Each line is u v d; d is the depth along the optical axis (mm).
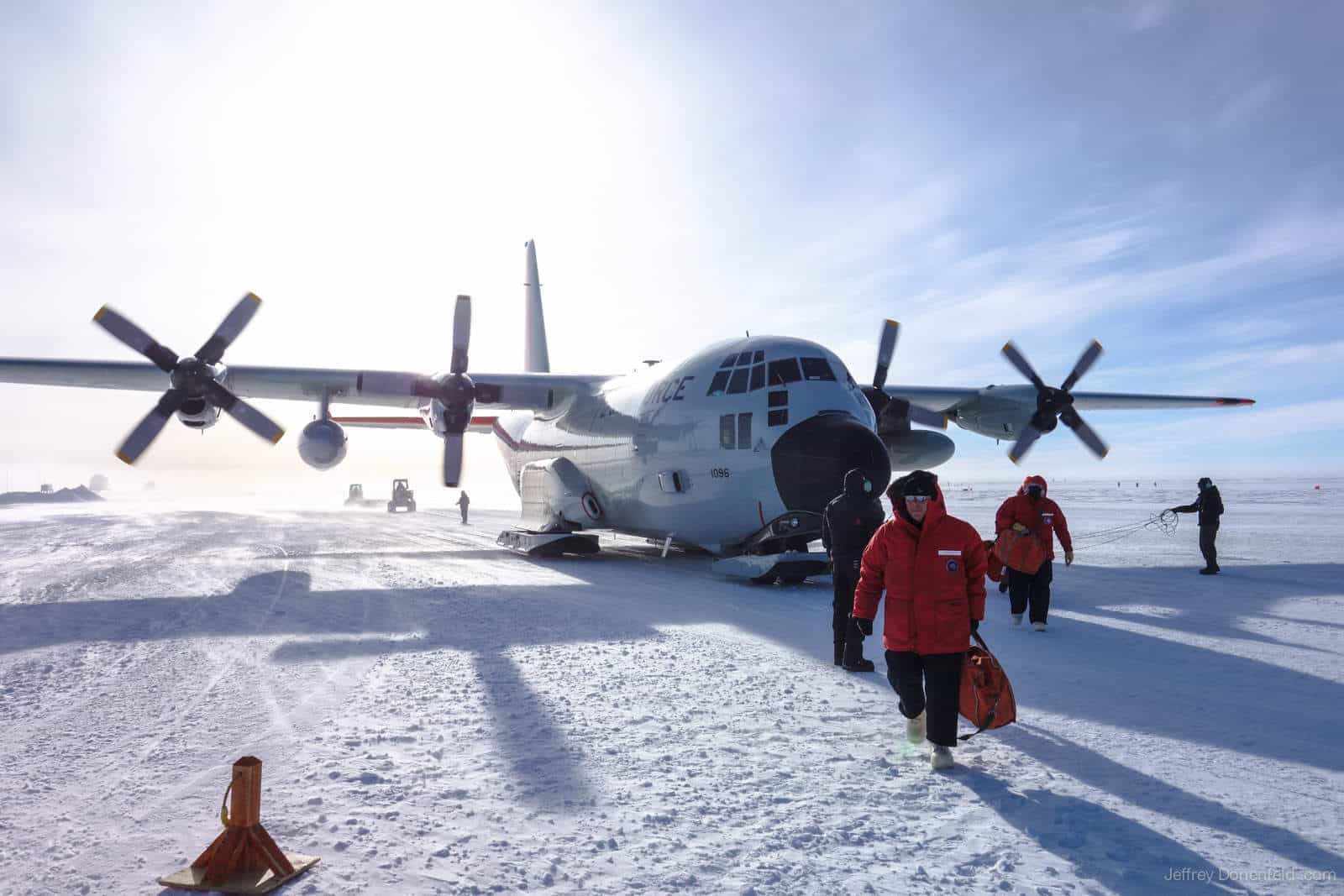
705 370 13406
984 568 4188
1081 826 3406
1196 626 8242
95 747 4516
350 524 30969
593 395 17156
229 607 9547
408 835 3328
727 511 12773
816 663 6586
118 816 3545
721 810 3604
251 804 2969
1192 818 3490
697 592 10859
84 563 15266
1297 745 4512
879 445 11109
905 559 4219
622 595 10469
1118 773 4066
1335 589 10844
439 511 45562
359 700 5457
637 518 15312
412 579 12211
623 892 2836
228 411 13586
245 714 5141
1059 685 5875
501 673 6207
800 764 4215
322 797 3734
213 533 25109
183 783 3961
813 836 3318
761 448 11938
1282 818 3488
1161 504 46250
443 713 5133
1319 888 2834
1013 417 17469
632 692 5648
